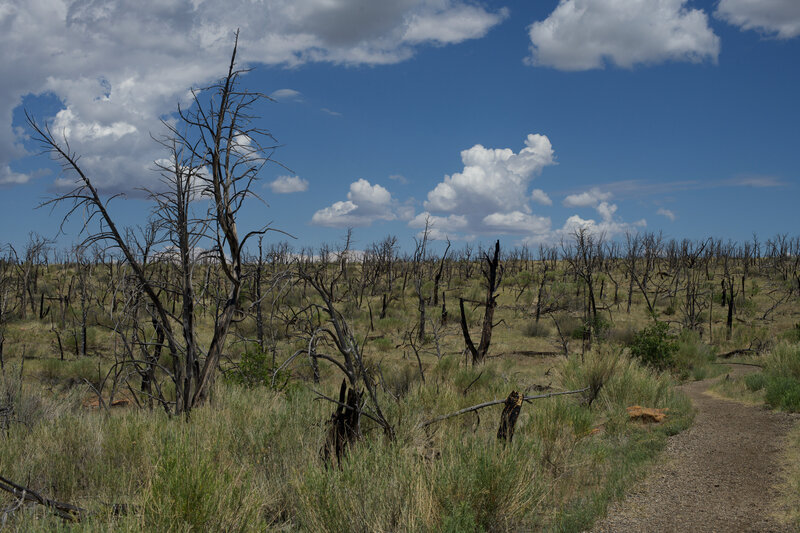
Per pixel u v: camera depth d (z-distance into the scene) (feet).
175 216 28.02
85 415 26.63
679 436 24.34
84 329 77.92
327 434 18.99
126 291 27.22
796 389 28.78
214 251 29.07
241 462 18.79
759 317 117.50
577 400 33.22
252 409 25.73
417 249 123.95
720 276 204.74
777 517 14.03
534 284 171.01
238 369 38.83
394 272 206.18
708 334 102.58
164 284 29.60
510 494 14.49
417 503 13.14
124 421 23.02
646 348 55.36
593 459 20.84
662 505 15.84
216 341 29.12
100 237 26.02
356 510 13.37
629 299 134.41
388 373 42.52
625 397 32.65
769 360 42.83
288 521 15.16
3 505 14.30
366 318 116.16
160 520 11.88
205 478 13.08
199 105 27.96
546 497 16.22
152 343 29.32
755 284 169.58
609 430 26.30
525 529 14.56
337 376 59.16
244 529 12.92
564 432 23.75
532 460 16.85
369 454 16.44
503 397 31.32
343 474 14.74
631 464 19.97
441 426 23.77
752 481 17.29
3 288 85.56
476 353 61.36
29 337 90.38
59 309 114.52
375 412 20.95
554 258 272.92
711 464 19.53
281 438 20.68
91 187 25.45
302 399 26.14
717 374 55.93
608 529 14.42
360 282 161.99
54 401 31.37
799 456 18.93
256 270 30.68
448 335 103.50
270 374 38.78
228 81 28.25
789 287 149.38
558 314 119.03
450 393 29.58
